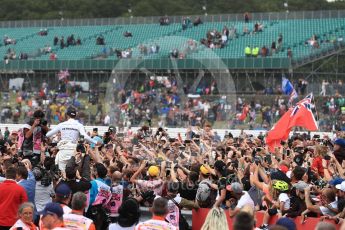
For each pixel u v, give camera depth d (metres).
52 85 136.88
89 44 156.62
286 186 36.19
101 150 49.94
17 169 37.31
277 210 35.84
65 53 153.38
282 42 140.38
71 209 31.92
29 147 48.25
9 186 35.19
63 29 166.75
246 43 143.00
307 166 44.78
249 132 101.75
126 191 40.75
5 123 118.62
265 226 34.94
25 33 168.12
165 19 160.88
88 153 44.31
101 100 123.00
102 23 165.50
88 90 129.25
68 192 32.09
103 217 37.81
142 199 40.41
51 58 148.25
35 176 39.25
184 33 155.12
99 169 38.34
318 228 24.61
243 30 146.88
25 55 149.25
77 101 122.06
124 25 163.75
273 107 107.62
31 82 138.75
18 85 138.25
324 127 102.88
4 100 126.44
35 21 170.50
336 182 36.16
